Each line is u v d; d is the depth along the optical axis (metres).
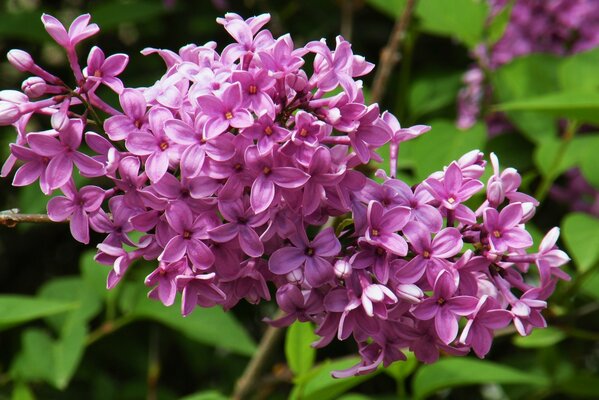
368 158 0.47
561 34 0.75
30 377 0.64
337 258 0.48
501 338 0.75
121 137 0.47
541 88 0.71
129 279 0.67
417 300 0.47
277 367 0.63
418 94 0.75
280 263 0.47
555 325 0.63
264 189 0.46
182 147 0.47
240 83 0.47
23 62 0.48
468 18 0.69
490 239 0.47
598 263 0.63
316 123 0.47
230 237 0.47
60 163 0.47
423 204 0.48
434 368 0.61
